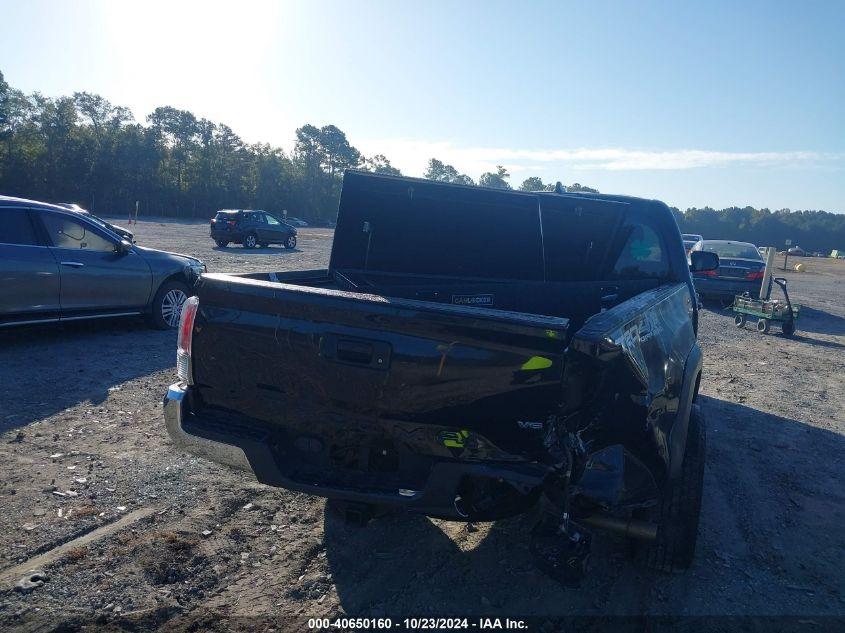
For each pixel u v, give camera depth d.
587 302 4.97
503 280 4.88
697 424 3.83
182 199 88.31
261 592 3.33
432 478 2.84
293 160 114.06
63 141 76.12
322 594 3.35
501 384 2.73
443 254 4.80
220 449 3.15
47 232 7.70
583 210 5.08
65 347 7.85
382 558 3.72
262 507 4.21
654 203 5.56
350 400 2.96
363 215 4.67
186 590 3.29
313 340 2.96
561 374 2.65
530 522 4.25
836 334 13.70
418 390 2.83
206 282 3.21
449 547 3.89
